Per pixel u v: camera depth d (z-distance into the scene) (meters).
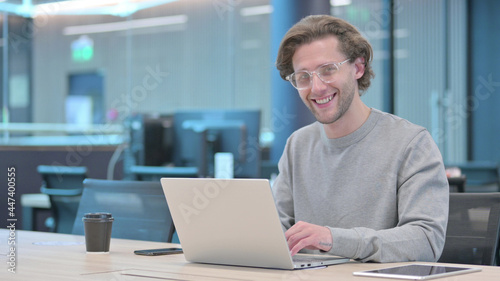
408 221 1.49
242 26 9.34
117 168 5.11
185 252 1.37
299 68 1.57
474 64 8.17
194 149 4.17
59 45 10.38
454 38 8.21
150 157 4.28
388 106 7.64
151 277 1.16
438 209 1.48
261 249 1.25
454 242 1.66
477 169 4.45
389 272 1.15
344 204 1.64
